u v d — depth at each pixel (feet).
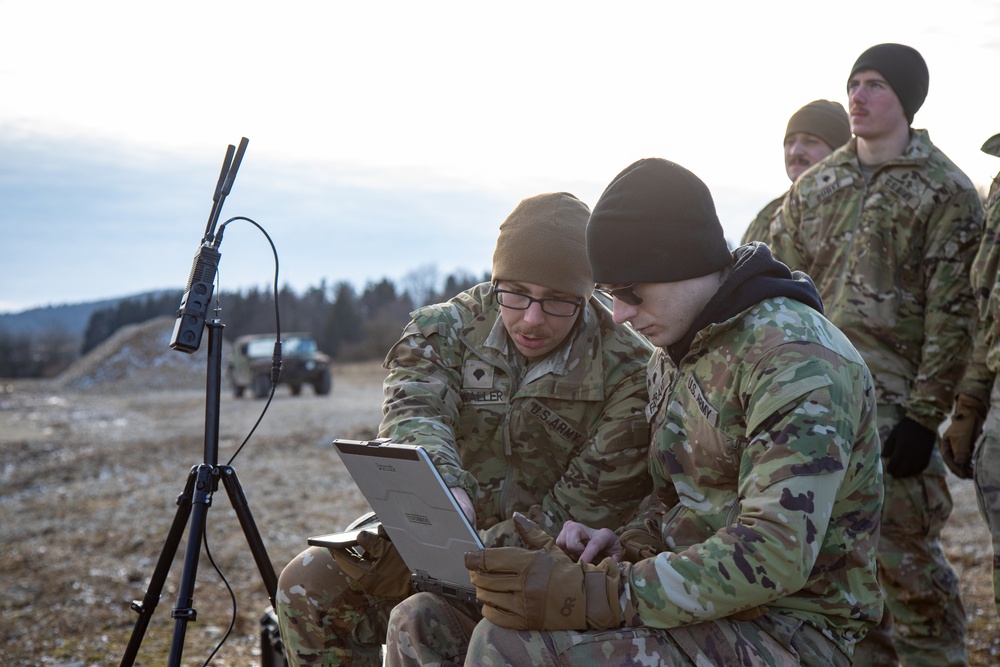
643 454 8.03
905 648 11.10
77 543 23.98
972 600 14.87
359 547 8.13
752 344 6.28
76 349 342.23
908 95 11.33
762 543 5.75
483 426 8.45
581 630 6.06
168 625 16.33
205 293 9.18
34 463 45.09
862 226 11.43
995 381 9.62
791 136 14.34
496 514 8.46
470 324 8.62
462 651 7.14
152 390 129.59
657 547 6.90
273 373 9.50
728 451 6.39
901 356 11.26
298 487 31.55
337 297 276.21
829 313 11.59
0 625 16.48
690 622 5.92
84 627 16.17
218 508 27.96
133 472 38.40
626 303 6.65
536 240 7.76
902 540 10.94
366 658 8.54
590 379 8.14
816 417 5.92
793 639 6.18
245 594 18.30
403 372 8.38
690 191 6.47
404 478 6.59
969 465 10.15
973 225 11.10
